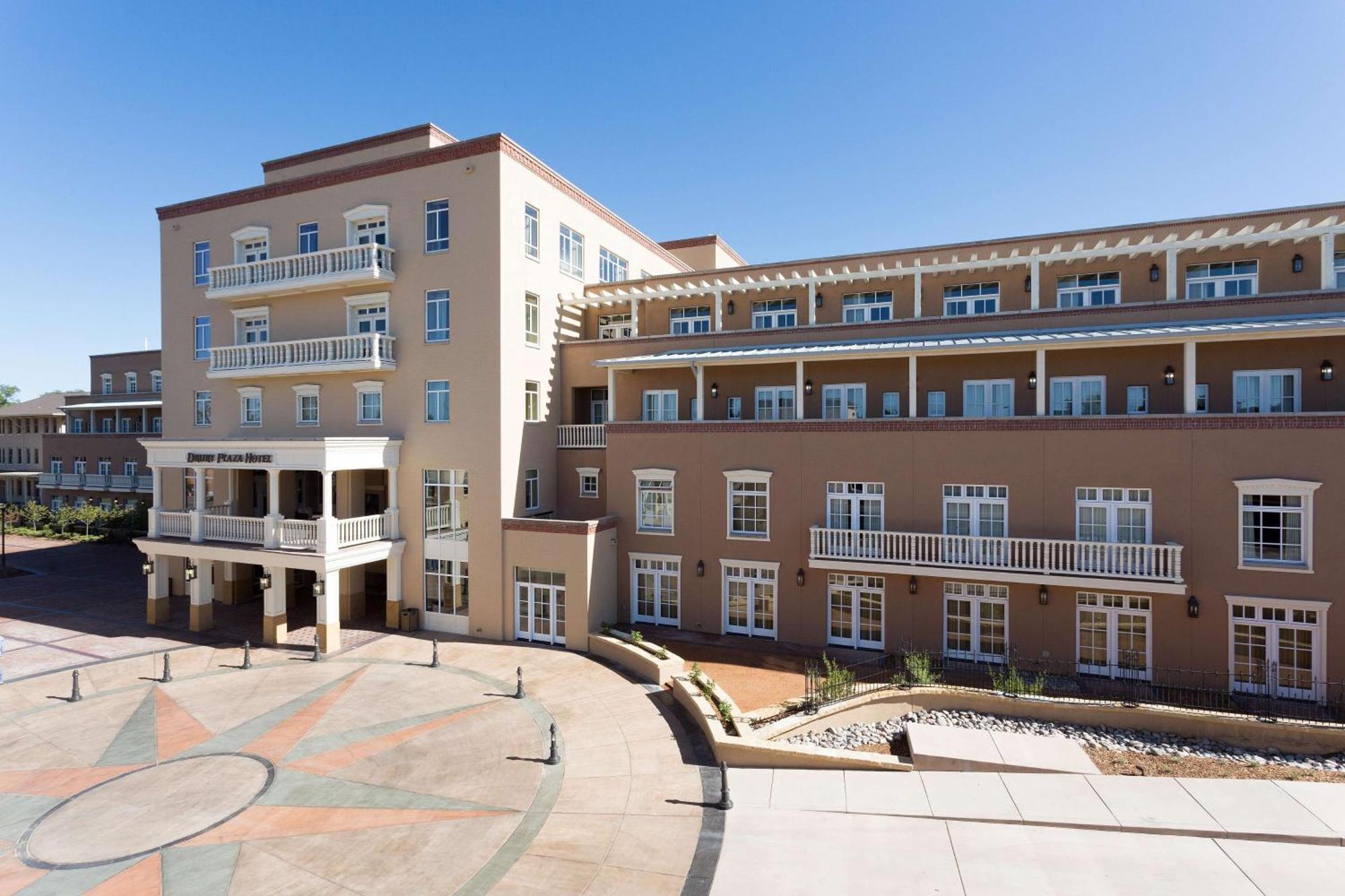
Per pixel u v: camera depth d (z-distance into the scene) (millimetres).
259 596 31094
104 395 55156
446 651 23562
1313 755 15414
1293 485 18031
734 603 24438
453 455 25828
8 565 38969
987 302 26031
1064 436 20266
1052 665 20297
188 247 31094
